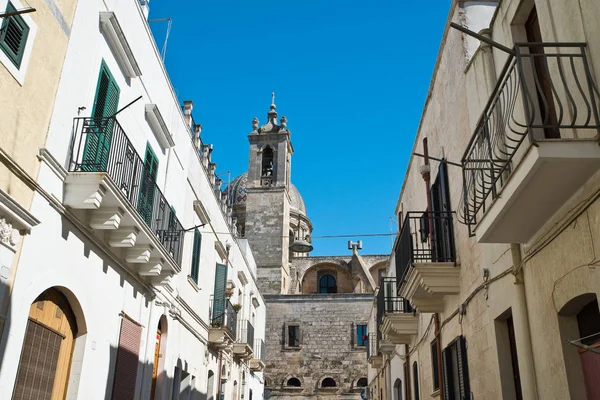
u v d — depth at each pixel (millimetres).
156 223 12008
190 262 16609
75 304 9445
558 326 5922
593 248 5164
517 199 5738
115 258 10781
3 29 7199
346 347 42469
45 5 8258
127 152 10156
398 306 16531
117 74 11047
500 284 7586
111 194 9117
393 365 21297
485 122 6504
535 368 6543
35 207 7914
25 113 7723
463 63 9555
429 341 12891
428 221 12367
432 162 12312
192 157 17047
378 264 53500
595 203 5121
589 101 5395
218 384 20875
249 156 51094
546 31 6340
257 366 30438
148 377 12805
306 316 43562
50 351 8852
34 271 7918
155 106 12789
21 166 7625
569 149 5039
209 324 19422
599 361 5410
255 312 33406
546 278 6203
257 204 49250
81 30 9398
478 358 8625
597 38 5207
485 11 9859
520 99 6938
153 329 13172
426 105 12992
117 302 11133
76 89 9195
